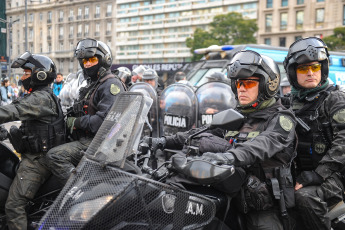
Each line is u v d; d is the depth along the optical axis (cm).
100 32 6588
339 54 1136
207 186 211
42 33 7056
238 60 223
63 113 315
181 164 193
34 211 297
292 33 4303
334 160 226
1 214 293
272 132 210
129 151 193
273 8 4434
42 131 291
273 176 221
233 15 3556
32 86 302
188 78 983
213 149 215
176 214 189
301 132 250
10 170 296
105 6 6506
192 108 463
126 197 179
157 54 6053
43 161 292
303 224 244
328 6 4028
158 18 6025
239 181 209
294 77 266
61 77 1021
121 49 6456
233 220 234
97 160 195
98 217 174
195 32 3662
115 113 211
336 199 230
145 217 182
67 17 6825
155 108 483
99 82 315
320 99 251
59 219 180
